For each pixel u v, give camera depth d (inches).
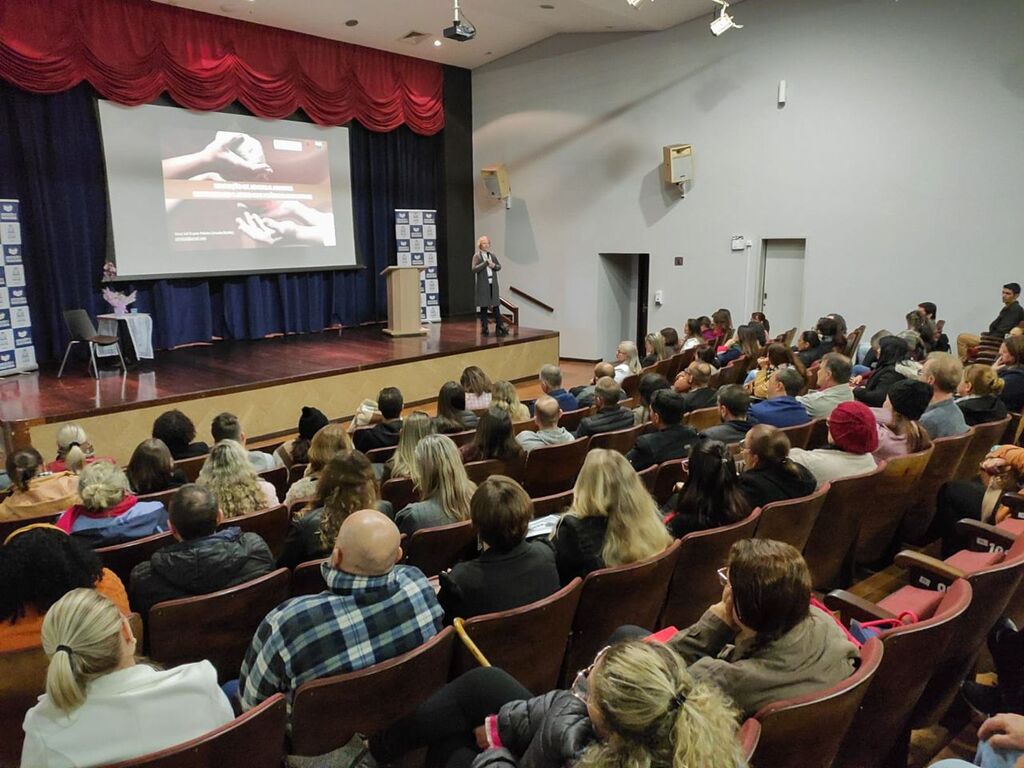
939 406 145.9
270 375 286.7
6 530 123.1
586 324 444.1
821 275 356.2
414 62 441.1
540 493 157.2
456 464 112.9
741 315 385.4
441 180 473.7
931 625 65.2
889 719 70.5
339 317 438.6
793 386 161.2
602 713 43.7
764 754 56.5
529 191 457.7
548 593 87.0
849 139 339.9
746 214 375.2
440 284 487.8
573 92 428.5
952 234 319.3
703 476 103.9
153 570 88.3
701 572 100.1
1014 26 294.5
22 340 299.3
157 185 346.6
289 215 399.9
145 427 245.9
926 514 135.1
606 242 428.5
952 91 311.4
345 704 67.6
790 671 58.9
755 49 360.8
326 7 352.5
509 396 191.6
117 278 334.6
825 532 116.5
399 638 73.7
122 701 56.4
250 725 58.5
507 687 68.4
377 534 72.1
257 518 117.1
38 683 71.1
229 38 356.8
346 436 133.7
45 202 317.4
